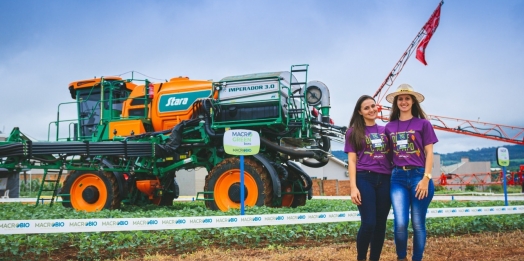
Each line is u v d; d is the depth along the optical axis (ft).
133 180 47.32
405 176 18.72
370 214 18.57
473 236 29.68
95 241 23.81
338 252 23.29
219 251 24.04
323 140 43.88
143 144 43.32
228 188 40.42
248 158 40.32
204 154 46.01
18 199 62.44
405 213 18.44
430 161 18.44
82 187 45.57
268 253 23.61
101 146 42.01
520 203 50.88
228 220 26.50
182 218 25.70
